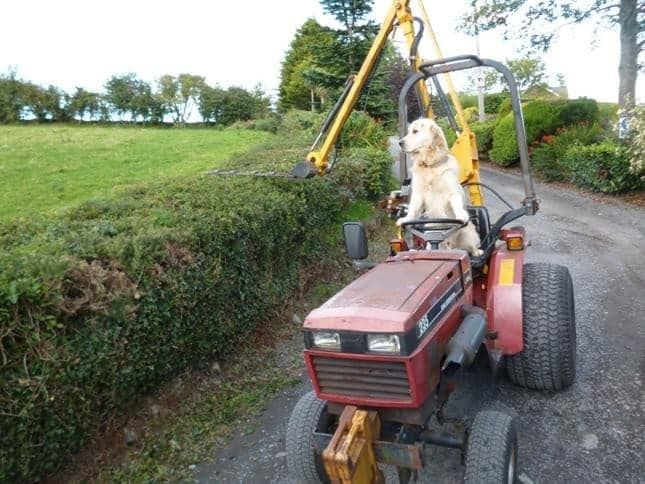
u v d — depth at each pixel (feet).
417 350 8.60
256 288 18.92
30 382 10.77
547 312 13.17
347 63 64.44
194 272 15.35
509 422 9.43
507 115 69.92
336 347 8.91
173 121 118.62
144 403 14.39
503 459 8.91
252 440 13.66
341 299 9.66
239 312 17.79
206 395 15.78
